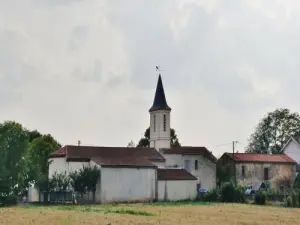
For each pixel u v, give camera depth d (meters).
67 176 94.62
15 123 89.50
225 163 114.56
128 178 95.25
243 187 100.06
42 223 50.03
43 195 94.50
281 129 150.25
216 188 100.50
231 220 59.75
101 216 58.78
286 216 66.88
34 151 115.50
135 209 73.50
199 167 107.56
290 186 116.12
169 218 59.62
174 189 99.31
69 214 60.97
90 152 98.62
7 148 87.50
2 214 60.22
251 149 153.38
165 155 106.38
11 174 87.00
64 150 98.06
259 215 67.38
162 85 112.56
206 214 67.19
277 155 120.00
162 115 110.69
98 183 93.38
